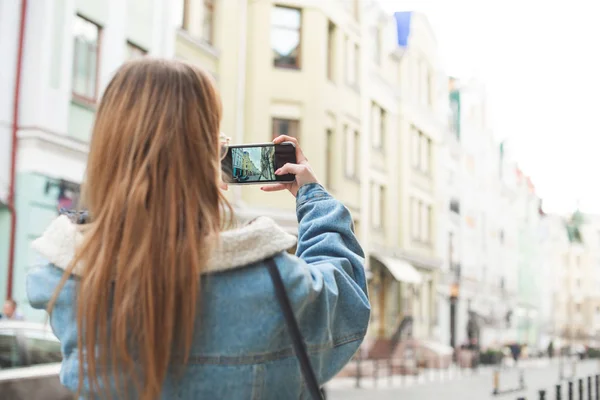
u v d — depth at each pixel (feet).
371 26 103.40
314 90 81.61
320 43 82.94
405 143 115.75
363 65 98.32
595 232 317.83
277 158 5.36
